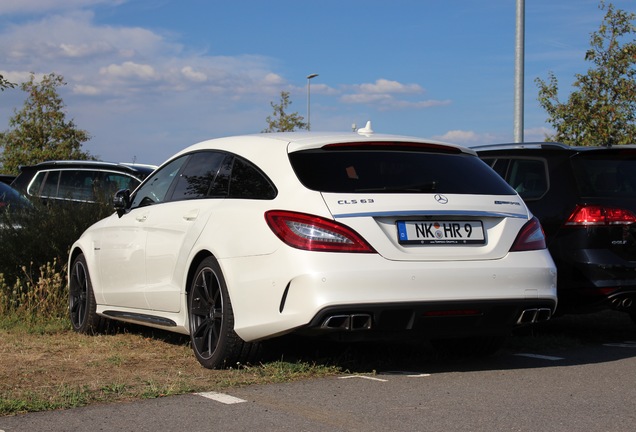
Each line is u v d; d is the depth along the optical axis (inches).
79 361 240.4
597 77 645.3
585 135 649.6
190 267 237.0
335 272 197.8
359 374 220.2
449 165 228.8
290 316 201.2
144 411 178.9
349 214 203.8
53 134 1283.2
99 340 283.7
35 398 187.8
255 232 212.4
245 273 212.8
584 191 285.4
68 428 165.9
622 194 286.8
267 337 209.6
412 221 208.4
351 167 216.1
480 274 209.6
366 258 201.3
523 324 221.5
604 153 295.3
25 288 347.9
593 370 229.6
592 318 355.6
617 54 645.9
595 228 279.6
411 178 217.6
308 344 254.5
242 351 219.8
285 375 214.5
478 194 221.6
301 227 203.5
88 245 303.0
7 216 363.3
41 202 372.2
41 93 1289.4
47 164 530.0
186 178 259.1
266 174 220.8
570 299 284.2
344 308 197.0
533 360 246.5
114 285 283.4
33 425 168.1
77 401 185.6
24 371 224.4
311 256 199.6
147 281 263.1
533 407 183.0
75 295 311.9
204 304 232.2
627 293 277.6
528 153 307.6
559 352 262.7
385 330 204.5
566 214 284.7
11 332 302.5
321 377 215.6
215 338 227.3
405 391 199.3
